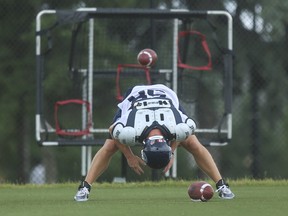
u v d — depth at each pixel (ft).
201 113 212.64
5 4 224.12
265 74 230.48
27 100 241.14
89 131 160.76
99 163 106.01
